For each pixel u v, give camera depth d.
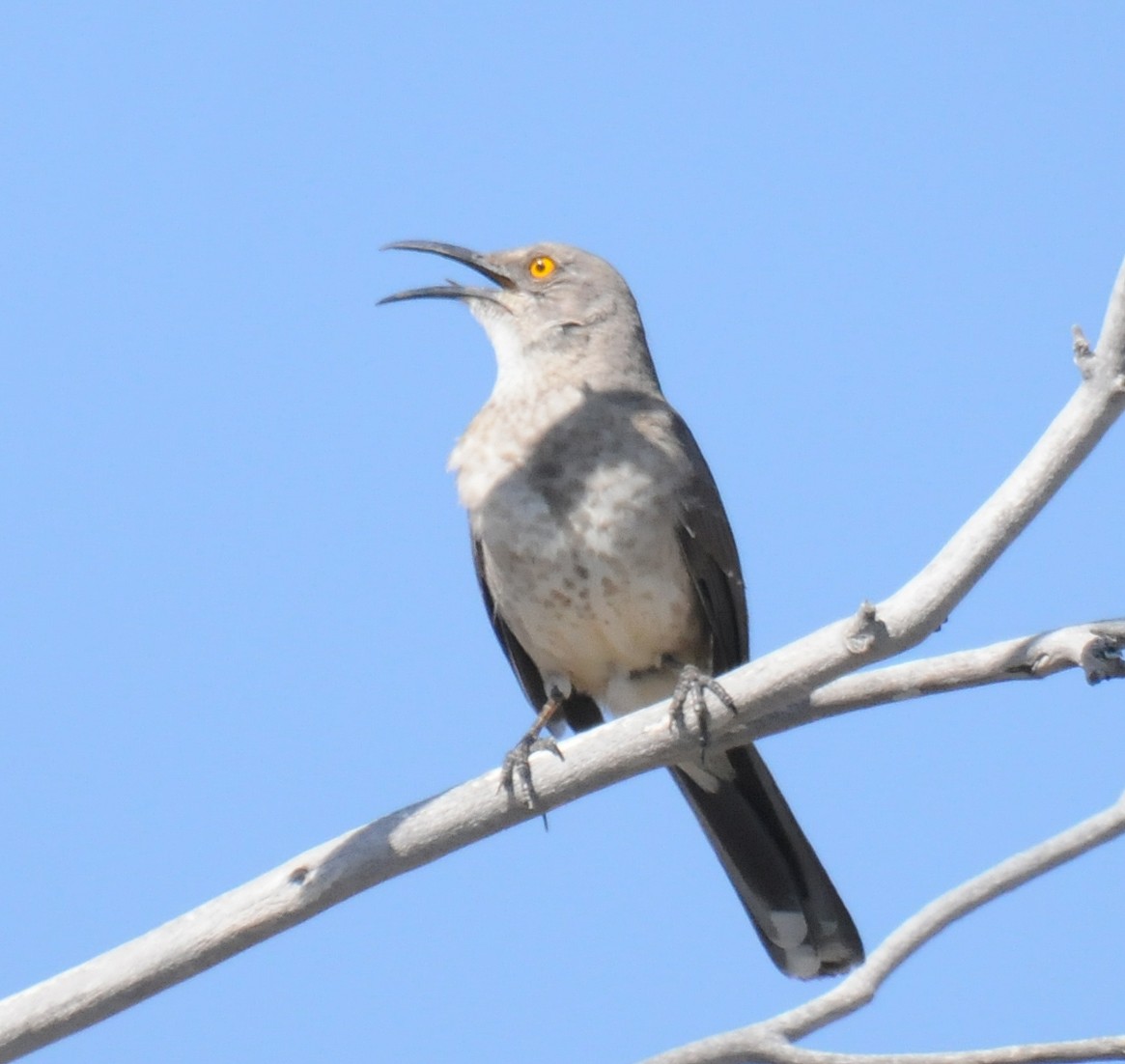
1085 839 7.56
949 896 7.64
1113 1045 7.23
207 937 7.70
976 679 7.66
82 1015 7.61
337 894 7.82
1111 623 7.31
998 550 6.95
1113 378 6.70
